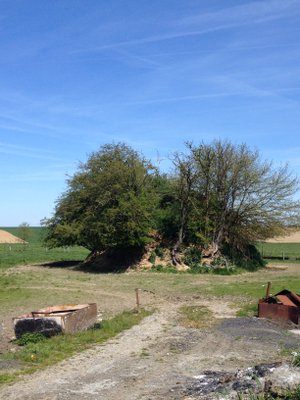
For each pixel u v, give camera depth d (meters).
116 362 13.63
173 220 45.12
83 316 18.17
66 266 48.69
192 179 44.31
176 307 23.81
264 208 46.06
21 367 13.05
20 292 29.42
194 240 44.91
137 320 20.06
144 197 43.91
